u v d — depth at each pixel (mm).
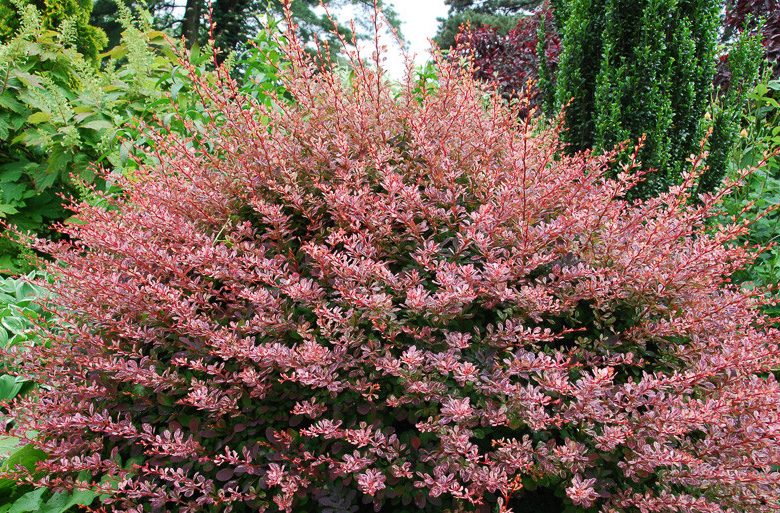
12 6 6199
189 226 2088
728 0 6012
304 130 2279
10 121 4312
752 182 4215
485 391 1673
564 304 1837
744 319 2113
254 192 2166
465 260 1995
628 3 3598
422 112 2238
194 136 2545
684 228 1979
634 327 1893
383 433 1765
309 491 1765
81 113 4004
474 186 2180
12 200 4230
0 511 1991
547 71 4621
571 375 1875
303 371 1643
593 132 3877
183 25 15453
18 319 2977
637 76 3564
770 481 1572
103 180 4125
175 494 1735
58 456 1901
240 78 5047
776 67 5707
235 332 1861
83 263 2182
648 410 1746
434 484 1621
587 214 1956
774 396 1652
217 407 1762
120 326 1977
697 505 1560
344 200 1877
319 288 1823
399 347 1820
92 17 16891
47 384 2098
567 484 1678
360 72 2385
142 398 1947
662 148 3551
